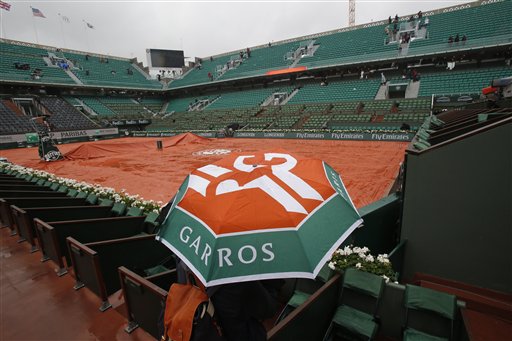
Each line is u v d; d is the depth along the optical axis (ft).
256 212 4.84
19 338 9.46
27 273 13.60
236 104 130.62
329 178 6.52
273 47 153.99
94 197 21.77
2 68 115.34
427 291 9.25
